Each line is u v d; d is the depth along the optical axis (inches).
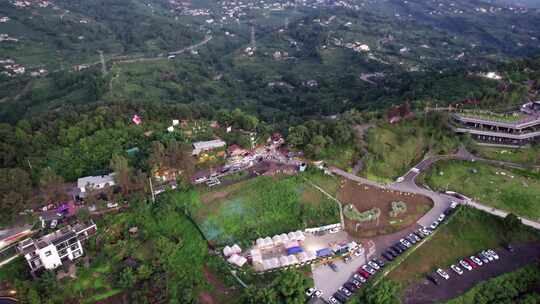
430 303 4894.2
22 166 6579.7
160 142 7027.6
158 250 5280.5
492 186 6840.6
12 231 5497.1
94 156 6914.4
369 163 7047.2
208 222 5821.9
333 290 4955.7
